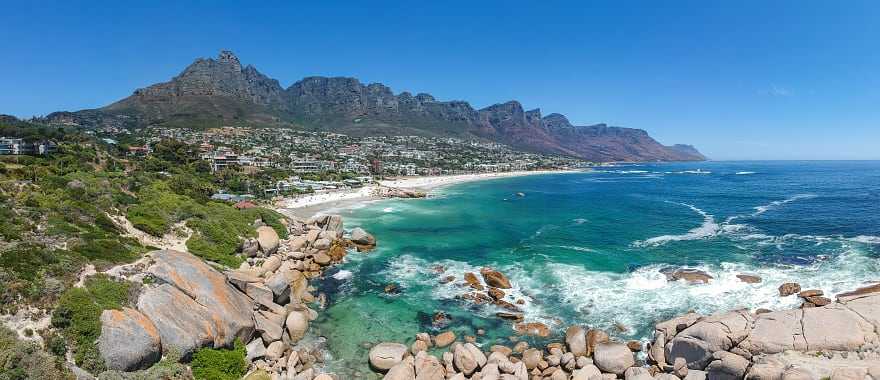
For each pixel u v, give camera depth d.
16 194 35.66
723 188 127.88
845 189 108.88
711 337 22.27
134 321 22.19
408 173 198.50
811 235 51.75
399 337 28.89
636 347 26.48
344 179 147.62
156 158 107.88
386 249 53.03
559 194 124.56
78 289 23.11
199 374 22.53
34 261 24.02
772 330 21.95
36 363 18.59
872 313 22.44
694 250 47.53
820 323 21.89
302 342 27.97
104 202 39.66
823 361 20.09
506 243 55.31
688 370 22.59
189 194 62.91
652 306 32.31
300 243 50.72
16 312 20.67
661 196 110.06
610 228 63.66
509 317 31.41
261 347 26.20
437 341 27.88
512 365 23.81
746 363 20.45
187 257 29.42
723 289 34.47
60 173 56.22
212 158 131.50
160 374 20.91
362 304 34.44
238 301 27.89
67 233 29.34
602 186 153.88
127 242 32.78
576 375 23.34
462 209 91.12
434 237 60.31
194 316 24.44
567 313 31.89
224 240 42.09
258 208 59.38
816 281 34.78
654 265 42.28
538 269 42.59
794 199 89.88
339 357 26.34
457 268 44.09
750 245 48.31
